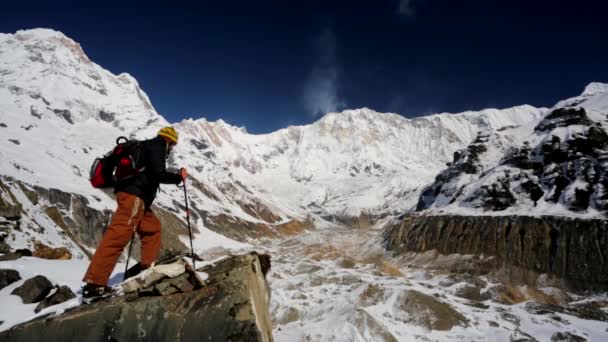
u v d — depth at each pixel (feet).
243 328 13.69
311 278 243.81
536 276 291.79
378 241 465.47
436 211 431.02
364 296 197.26
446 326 173.58
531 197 377.71
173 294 14.58
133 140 17.28
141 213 16.90
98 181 16.71
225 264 17.28
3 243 44.01
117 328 14.06
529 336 163.12
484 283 285.84
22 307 25.04
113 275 29.01
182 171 18.40
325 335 124.77
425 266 353.10
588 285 269.23
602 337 164.25
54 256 44.83
